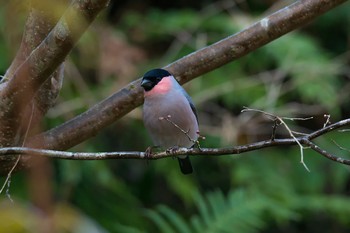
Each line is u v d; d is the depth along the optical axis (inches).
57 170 411.2
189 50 462.3
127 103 220.8
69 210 77.6
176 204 500.7
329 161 461.4
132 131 461.4
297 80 443.8
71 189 413.7
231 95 450.0
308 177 459.2
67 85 418.3
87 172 417.4
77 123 218.2
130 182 491.5
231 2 482.9
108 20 478.0
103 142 456.1
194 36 470.6
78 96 418.6
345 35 501.4
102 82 434.6
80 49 433.7
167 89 252.2
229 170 489.1
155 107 252.1
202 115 466.0
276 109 446.3
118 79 430.9
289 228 525.3
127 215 419.8
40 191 71.3
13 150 175.6
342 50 502.0
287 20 209.3
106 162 454.0
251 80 448.8
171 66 217.6
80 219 74.1
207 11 478.6
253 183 434.6
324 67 441.7
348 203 438.6
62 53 177.3
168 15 471.2
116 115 221.3
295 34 465.7
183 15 467.2
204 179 492.7
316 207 435.8
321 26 490.6
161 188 504.4
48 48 176.7
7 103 191.2
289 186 443.8
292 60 440.5
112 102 220.5
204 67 217.3
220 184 493.0
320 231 526.0
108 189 427.2
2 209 74.0
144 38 468.4
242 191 382.3
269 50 447.2
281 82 460.4
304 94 437.1
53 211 72.0
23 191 366.9
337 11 481.7
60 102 411.2
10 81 186.2
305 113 472.7
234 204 370.0
